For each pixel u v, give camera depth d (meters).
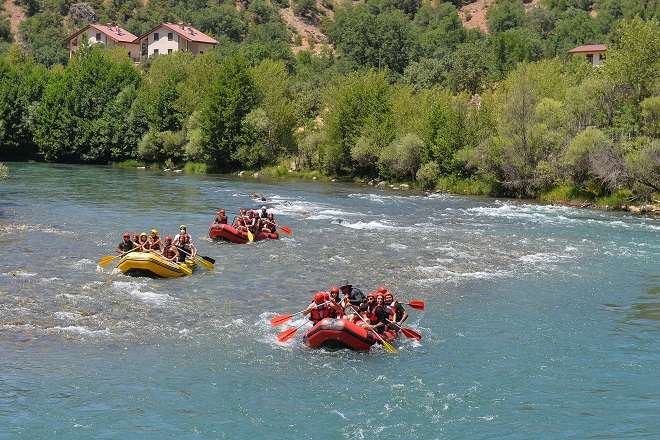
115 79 86.31
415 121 66.06
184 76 90.12
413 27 150.00
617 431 13.49
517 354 17.67
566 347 18.22
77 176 63.88
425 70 99.56
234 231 31.58
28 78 87.88
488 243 32.81
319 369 16.45
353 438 13.09
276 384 15.48
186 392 14.90
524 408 14.47
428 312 21.17
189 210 42.03
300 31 170.50
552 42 121.88
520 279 25.61
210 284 23.86
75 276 24.11
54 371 15.63
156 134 78.25
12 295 21.27
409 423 13.73
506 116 53.38
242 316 20.23
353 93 69.75
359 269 26.56
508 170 52.88
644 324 20.31
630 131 48.16
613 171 45.44
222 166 76.38
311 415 14.00
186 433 13.16
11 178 59.91
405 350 17.91
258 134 74.56
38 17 164.00
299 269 26.42
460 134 58.41
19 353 16.55
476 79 92.62
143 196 48.97
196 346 17.62
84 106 83.50
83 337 17.84
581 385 15.71
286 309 21.05
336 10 182.12
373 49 115.69
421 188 59.97
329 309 18.75
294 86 102.94
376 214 42.84
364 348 17.72
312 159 73.88
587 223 39.78
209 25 163.00
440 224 38.88
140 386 15.09
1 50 143.12
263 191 55.78
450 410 14.34
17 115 85.31
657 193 45.81
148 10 171.00
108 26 137.00
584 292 23.91
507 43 102.50
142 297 21.78
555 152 50.88
